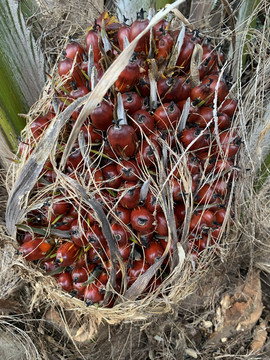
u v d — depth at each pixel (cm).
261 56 43
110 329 47
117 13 51
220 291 51
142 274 32
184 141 32
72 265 34
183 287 36
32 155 30
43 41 48
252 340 53
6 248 45
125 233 31
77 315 45
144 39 32
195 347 52
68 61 33
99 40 32
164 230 31
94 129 32
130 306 34
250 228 46
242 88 47
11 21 40
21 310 51
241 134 40
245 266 52
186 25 39
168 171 32
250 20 41
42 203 32
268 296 58
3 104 41
